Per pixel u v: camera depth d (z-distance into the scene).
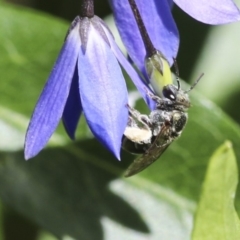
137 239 0.14
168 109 0.13
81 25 0.13
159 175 0.14
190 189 0.14
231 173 0.12
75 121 0.13
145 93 0.12
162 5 0.13
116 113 0.12
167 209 0.14
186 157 0.14
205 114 0.14
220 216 0.12
